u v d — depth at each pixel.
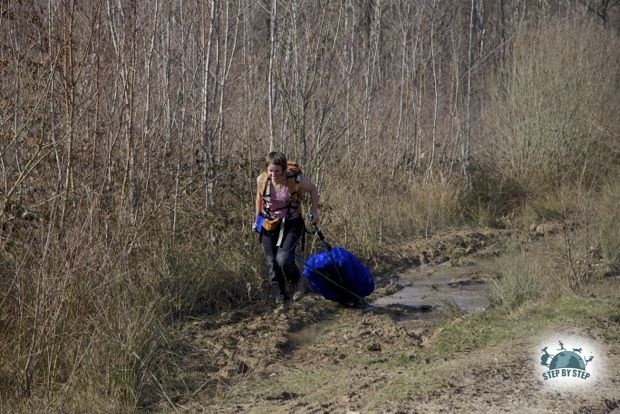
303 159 12.38
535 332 8.27
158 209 9.98
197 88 12.07
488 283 11.34
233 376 7.95
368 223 13.45
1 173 8.25
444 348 8.23
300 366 8.23
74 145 8.81
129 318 7.75
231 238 11.00
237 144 12.06
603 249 11.88
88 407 6.82
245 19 13.27
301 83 12.58
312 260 10.41
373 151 15.33
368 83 15.90
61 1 8.70
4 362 7.16
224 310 10.16
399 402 6.41
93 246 8.15
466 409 6.16
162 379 7.61
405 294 11.34
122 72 9.66
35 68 8.61
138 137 10.12
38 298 7.39
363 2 16.19
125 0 10.30
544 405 6.20
